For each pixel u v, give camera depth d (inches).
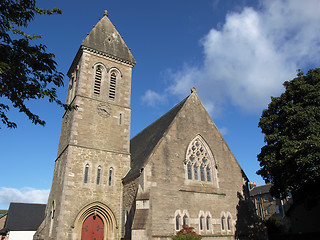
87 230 962.1
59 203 950.4
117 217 1007.6
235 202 1063.0
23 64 450.6
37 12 482.6
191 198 955.3
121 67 1322.6
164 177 931.3
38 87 466.0
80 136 1068.5
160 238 829.8
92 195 996.6
